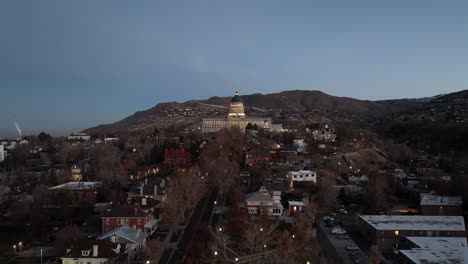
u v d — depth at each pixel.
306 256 114.62
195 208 177.75
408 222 147.12
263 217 143.25
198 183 190.00
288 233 120.75
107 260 115.81
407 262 113.12
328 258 122.81
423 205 173.38
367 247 138.12
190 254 119.75
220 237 122.81
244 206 165.38
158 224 158.00
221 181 197.38
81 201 197.00
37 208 179.88
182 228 151.00
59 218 177.62
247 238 119.00
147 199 170.62
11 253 135.75
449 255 114.25
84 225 157.75
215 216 163.88
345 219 171.50
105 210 168.88
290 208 168.25
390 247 138.25
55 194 195.12
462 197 181.25
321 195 191.12
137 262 119.69
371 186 197.50
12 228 167.75
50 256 132.00
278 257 107.56
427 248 120.88
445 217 153.50
